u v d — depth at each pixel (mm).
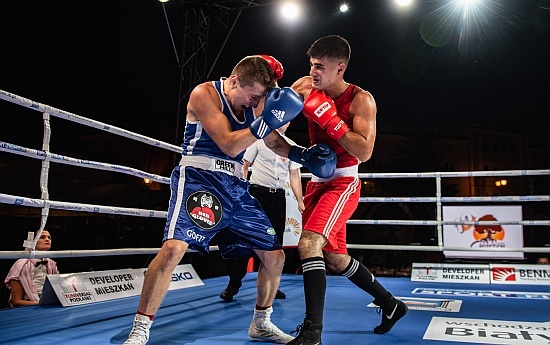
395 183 14328
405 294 4352
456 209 7227
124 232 11961
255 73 2176
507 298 4094
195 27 9516
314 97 2342
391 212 12703
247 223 2381
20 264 3826
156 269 2105
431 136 16453
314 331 2119
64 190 11539
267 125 2105
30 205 2850
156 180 4109
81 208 3203
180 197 2219
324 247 2602
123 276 3971
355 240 12789
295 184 4242
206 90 2244
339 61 2395
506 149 22109
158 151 18875
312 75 2428
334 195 2463
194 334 2602
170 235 2135
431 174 5539
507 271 5332
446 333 2627
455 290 4672
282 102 2078
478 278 5367
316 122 2371
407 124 19734
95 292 3627
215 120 2184
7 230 10031
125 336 2477
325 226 2350
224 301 3848
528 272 5270
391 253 11734
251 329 2445
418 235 12602
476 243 7148
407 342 2418
